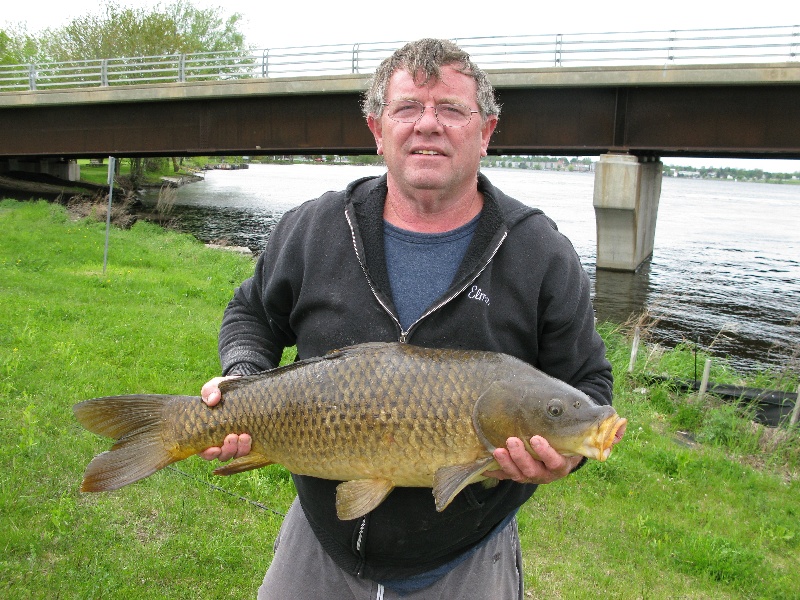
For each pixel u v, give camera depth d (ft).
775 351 52.34
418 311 7.86
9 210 83.10
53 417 21.77
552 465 6.81
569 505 20.71
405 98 7.52
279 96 88.58
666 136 74.54
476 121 7.65
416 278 7.91
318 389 7.39
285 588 8.80
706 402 31.78
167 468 18.99
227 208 131.95
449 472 7.02
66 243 63.57
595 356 8.33
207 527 16.61
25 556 14.64
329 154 95.91
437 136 7.47
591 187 338.54
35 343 30.01
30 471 17.83
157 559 14.92
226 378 7.93
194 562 15.12
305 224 8.50
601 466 23.26
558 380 7.19
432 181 7.50
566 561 17.61
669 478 23.90
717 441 28.30
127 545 15.42
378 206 8.09
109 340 32.24
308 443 7.47
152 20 152.15
